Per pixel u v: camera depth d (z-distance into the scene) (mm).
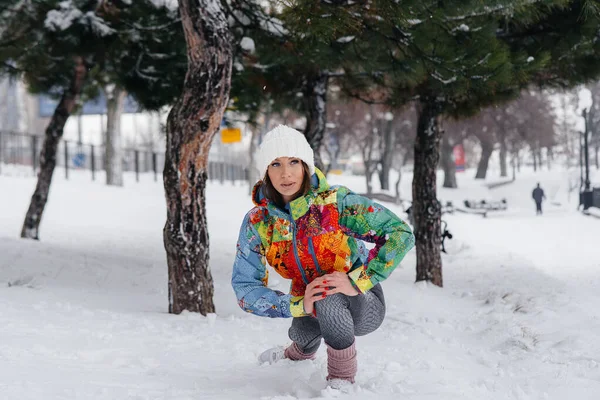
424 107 10156
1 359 3896
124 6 9984
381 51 8031
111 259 11336
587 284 9828
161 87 11062
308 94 10695
